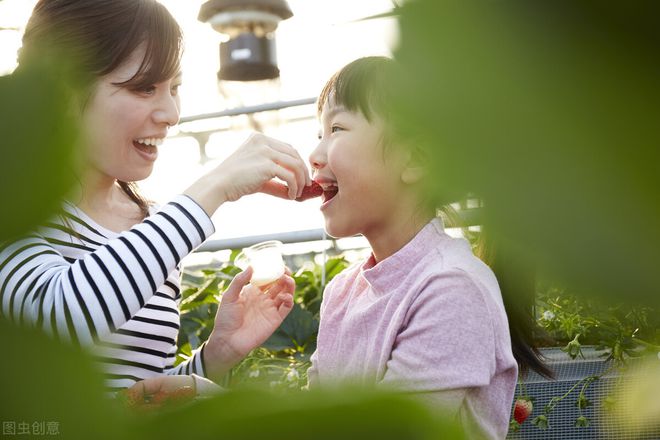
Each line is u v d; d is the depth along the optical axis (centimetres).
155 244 117
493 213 16
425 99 16
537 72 15
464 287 124
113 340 140
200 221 121
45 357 15
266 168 131
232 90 347
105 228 144
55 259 124
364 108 136
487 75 15
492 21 15
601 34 15
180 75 148
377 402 16
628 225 15
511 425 173
